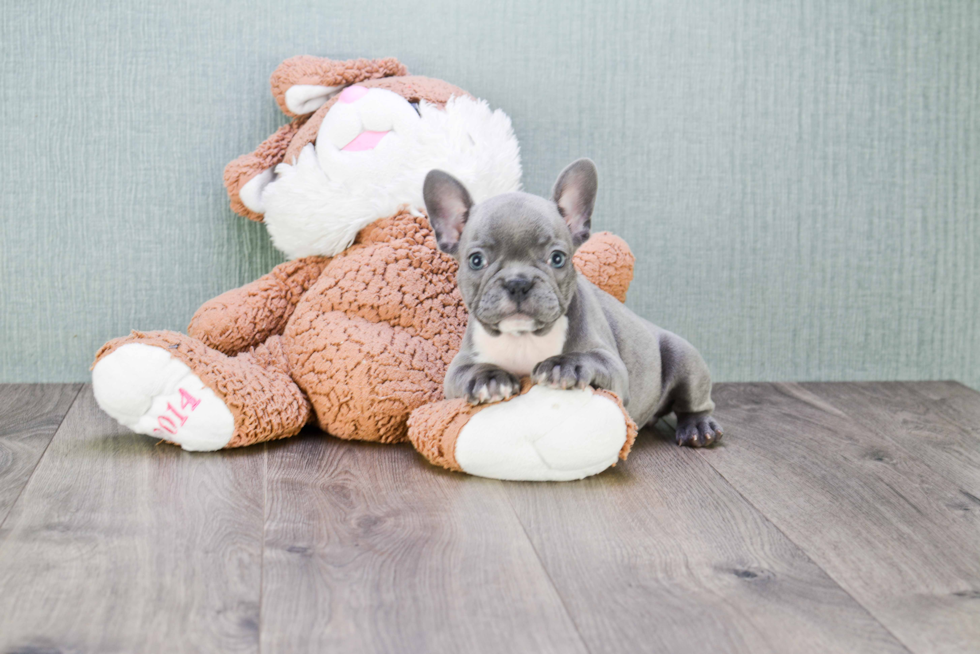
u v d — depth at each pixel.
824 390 2.47
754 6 2.42
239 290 2.13
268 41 2.29
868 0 2.46
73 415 2.03
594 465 1.63
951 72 2.51
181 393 1.75
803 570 1.30
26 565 1.25
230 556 1.29
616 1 2.37
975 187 2.57
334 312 1.95
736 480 1.70
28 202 2.28
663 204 2.45
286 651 1.04
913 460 1.85
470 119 2.04
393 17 2.31
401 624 1.11
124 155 2.29
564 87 2.38
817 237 2.53
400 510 1.49
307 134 2.10
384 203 2.00
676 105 2.42
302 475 1.66
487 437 1.62
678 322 2.51
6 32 2.21
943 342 2.59
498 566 1.28
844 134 2.50
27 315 2.32
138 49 2.26
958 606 1.19
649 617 1.14
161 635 1.07
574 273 1.63
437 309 1.99
